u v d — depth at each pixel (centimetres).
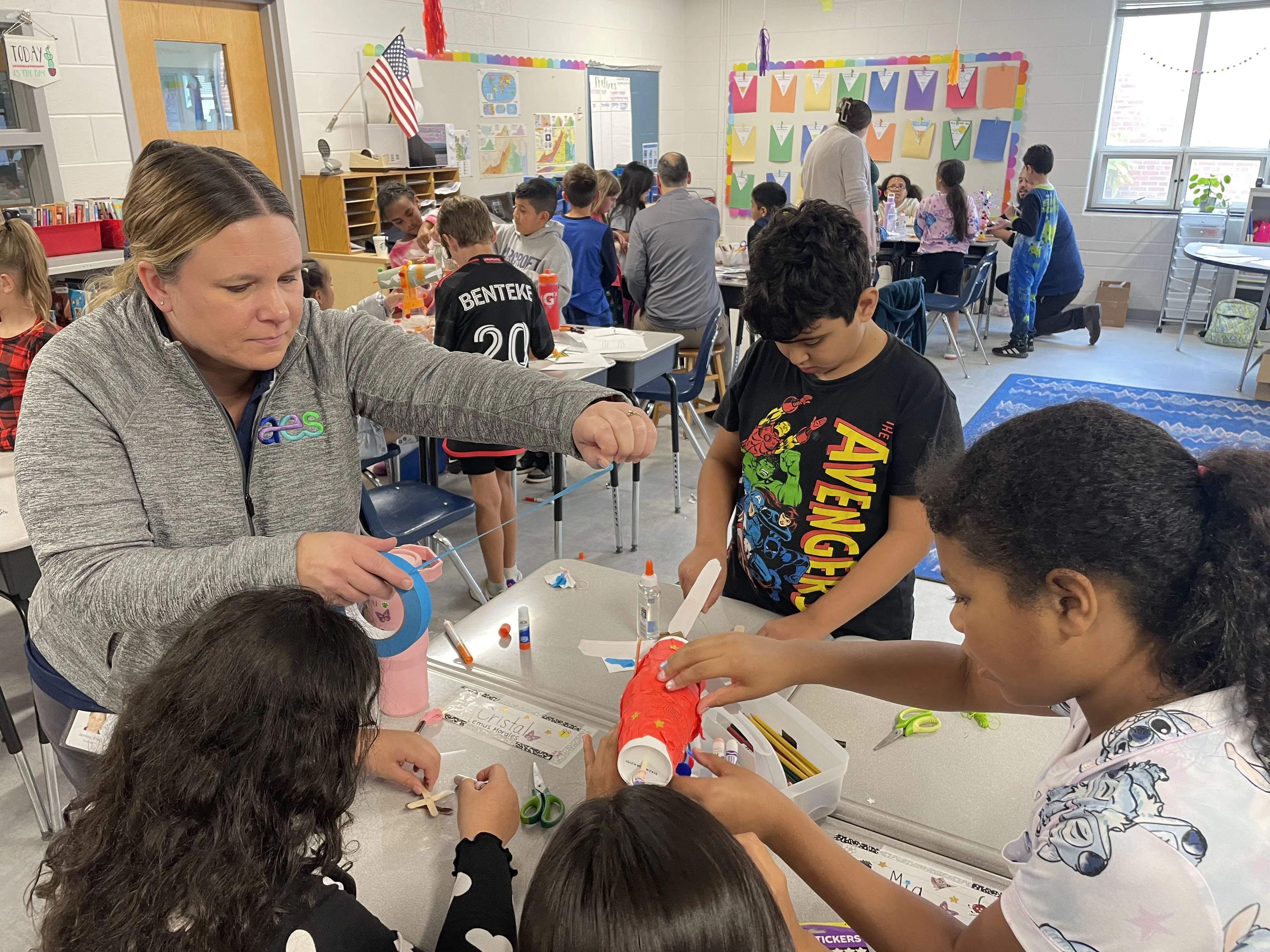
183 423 102
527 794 107
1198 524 56
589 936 53
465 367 114
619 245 537
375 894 92
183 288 92
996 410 499
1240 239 655
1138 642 59
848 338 135
